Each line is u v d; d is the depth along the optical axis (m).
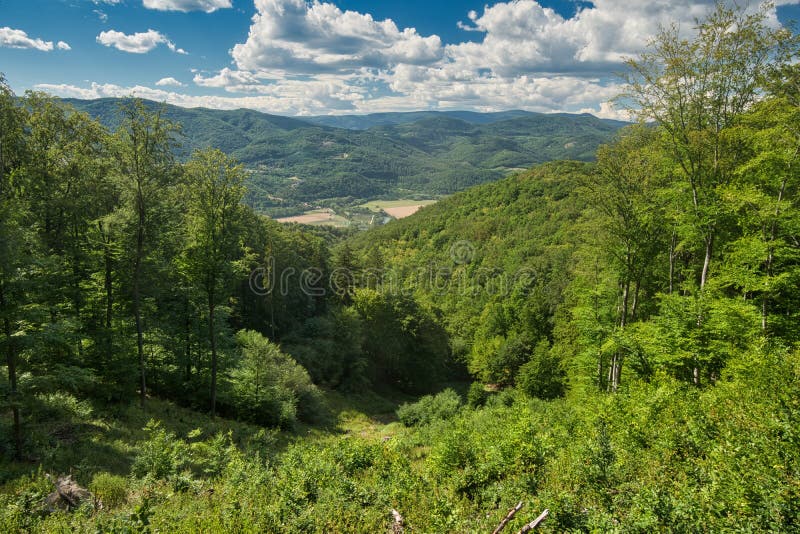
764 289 14.47
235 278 24.00
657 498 5.80
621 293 23.20
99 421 16.52
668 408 10.91
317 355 41.66
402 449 15.79
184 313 25.02
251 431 22.08
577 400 21.77
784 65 15.79
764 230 15.67
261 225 50.81
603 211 21.33
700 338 15.67
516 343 49.50
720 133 16.61
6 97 21.05
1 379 11.84
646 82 18.02
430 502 8.23
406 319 49.50
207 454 15.80
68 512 8.62
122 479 10.89
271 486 9.42
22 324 11.74
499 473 9.59
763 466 5.98
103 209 23.58
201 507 7.96
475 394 35.75
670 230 19.38
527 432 10.65
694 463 7.48
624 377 19.16
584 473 7.95
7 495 8.65
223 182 22.38
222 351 25.61
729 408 9.28
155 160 19.84
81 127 25.36
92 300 21.59
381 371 51.94
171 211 21.59
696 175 17.61
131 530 6.25
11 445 12.38
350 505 8.04
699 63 16.77
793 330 14.64
